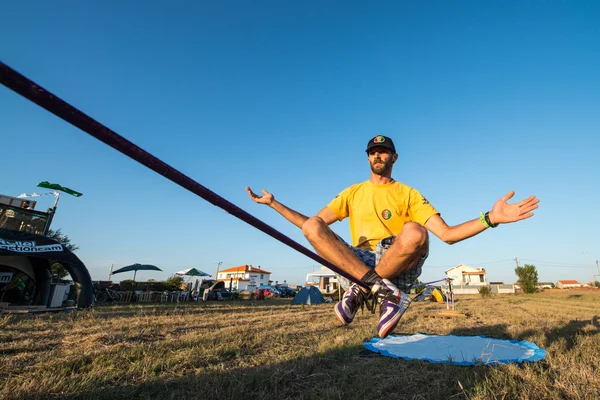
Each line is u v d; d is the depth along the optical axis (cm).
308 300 1834
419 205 292
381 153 302
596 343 578
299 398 325
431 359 479
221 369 404
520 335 718
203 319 898
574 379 378
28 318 815
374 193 304
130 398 316
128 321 806
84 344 512
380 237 288
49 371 371
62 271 2200
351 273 224
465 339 655
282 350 520
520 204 203
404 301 212
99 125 90
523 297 2906
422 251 221
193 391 331
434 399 328
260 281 6794
